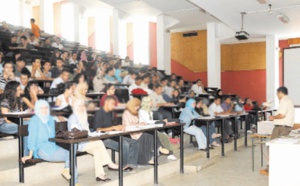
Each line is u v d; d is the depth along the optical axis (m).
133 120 4.34
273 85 11.17
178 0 8.63
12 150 3.99
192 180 4.63
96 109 4.01
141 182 4.23
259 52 13.22
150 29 12.24
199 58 13.11
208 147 5.75
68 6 13.00
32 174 3.52
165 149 5.04
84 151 3.70
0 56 4.84
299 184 3.43
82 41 13.11
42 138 3.33
